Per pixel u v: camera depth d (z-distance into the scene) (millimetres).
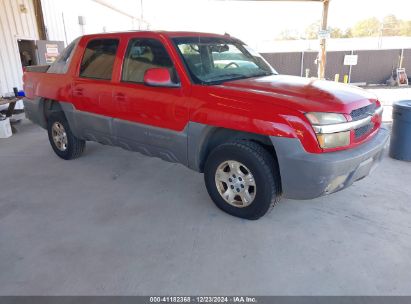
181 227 3186
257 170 2982
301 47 26766
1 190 4121
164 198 3803
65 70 4664
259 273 2537
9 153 5672
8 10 9109
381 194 3773
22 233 3141
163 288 2404
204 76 3412
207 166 3375
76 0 13328
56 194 3969
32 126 7906
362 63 18156
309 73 18828
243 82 3379
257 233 3055
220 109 3025
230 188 3279
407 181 4121
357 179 3102
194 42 3670
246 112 2889
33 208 3629
